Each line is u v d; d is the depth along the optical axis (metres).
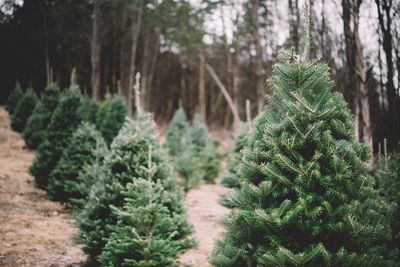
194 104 44.75
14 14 27.80
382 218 3.69
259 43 19.70
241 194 3.96
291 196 3.75
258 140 4.10
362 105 9.33
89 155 9.12
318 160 3.68
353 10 9.39
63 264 6.50
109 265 5.15
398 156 7.48
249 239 3.91
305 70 3.92
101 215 6.03
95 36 29.61
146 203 5.27
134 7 32.12
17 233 7.80
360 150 3.82
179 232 5.89
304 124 3.78
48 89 15.36
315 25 10.25
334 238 3.59
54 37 29.78
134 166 5.97
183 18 32.41
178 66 46.03
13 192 11.07
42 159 10.46
